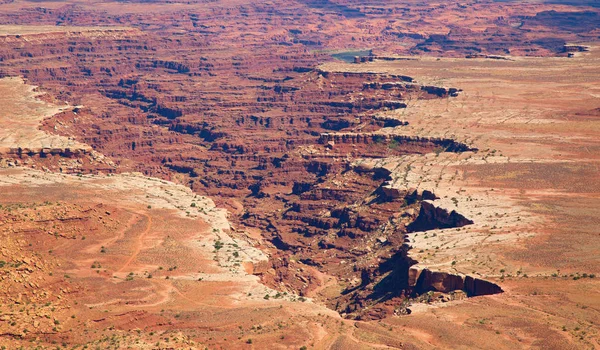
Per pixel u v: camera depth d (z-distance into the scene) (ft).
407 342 540.11
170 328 558.97
